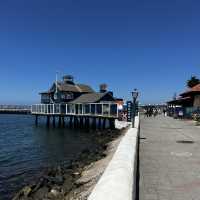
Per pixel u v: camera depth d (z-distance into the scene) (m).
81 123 51.78
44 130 54.47
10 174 18.02
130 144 8.05
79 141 36.34
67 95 68.81
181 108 47.88
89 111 48.34
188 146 14.11
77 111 51.12
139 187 7.06
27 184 15.36
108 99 65.50
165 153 12.01
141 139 17.06
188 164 9.73
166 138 17.62
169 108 65.75
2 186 15.20
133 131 13.86
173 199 6.21
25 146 33.22
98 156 16.59
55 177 12.63
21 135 46.81
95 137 38.16
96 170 11.80
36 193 11.10
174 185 7.23
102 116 45.41
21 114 126.44
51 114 57.62
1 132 52.41
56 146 32.56
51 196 9.78
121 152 6.38
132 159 5.75
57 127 58.22
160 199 6.19
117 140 23.33
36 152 28.20
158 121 37.78
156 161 10.26
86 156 19.33
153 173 8.45
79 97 69.38
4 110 120.19
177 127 27.27
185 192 6.69
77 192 8.89
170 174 8.34
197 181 7.61
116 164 4.97
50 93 70.38
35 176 17.20
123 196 3.27
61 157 24.64
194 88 46.59
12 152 28.48
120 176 4.05
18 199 11.24
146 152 12.26
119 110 43.00
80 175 12.04
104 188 3.47
